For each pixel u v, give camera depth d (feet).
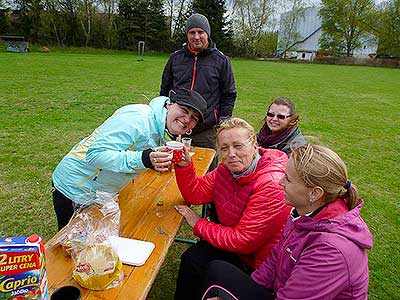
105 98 31.55
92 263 4.39
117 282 4.50
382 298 9.04
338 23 126.52
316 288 4.40
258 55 118.62
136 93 35.17
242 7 114.21
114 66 61.21
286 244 5.13
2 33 96.63
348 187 4.73
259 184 6.23
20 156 16.47
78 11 99.30
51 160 16.22
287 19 125.70
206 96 11.62
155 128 6.19
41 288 3.68
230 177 6.80
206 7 107.86
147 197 7.24
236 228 6.34
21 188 13.46
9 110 24.72
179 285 7.29
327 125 27.02
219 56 11.66
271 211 6.09
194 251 7.18
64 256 4.99
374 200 14.48
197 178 7.18
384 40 118.73
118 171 5.76
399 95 45.80
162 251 5.37
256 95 39.09
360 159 19.53
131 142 5.93
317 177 4.57
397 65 112.37
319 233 4.59
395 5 116.06
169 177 8.30
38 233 10.81
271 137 9.79
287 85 50.11
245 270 6.94
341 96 42.42
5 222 11.25
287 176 4.89
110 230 5.07
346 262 4.35
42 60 64.18
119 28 105.91
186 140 10.30
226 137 6.33
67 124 22.21
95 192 6.37
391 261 10.52
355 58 116.47
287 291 4.62
